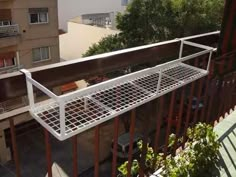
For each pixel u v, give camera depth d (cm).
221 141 259
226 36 236
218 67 236
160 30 1091
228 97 279
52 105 138
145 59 199
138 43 1112
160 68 175
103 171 841
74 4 1809
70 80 155
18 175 146
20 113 131
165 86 190
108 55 170
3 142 869
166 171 218
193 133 239
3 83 124
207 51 219
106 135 984
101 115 149
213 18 1060
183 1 1044
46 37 1040
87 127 139
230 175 224
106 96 165
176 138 234
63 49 1623
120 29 1162
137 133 705
